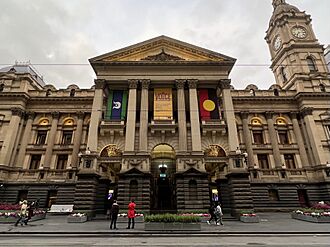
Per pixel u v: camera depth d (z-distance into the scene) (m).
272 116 43.69
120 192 27.42
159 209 30.88
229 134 31.05
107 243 12.74
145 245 11.98
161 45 36.34
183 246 11.70
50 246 11.78
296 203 36.94
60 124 42.59
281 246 11.74
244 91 45.53
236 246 11.72
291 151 41.19
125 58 35.25
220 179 32.59
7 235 16.31
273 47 55.09
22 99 41.75
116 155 31.83
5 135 38.88
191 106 32.38
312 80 44.22
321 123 41.25
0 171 36.38
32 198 36.84
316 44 48.12
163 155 35.88
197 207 26.84
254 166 39.56
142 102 32.50
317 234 16.53
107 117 32.44
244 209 26.95
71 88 45.91
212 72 34.41
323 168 37.53
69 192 37.19
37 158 40.47
